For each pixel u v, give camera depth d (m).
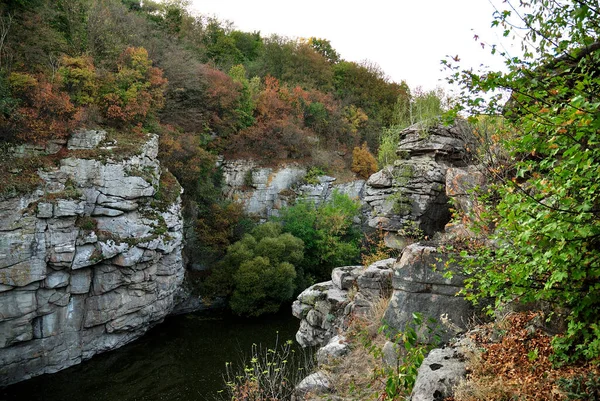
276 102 40.31
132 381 17.28
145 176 21.12
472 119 3.98
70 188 18.47
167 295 22.41
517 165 3.87
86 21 25.81
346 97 52.59
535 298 3.92
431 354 4.98
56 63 21.98
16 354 16.81
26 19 21.88
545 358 4.13
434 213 10.93
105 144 20.55
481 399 3.83
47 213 17.38
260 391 8.78
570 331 3.76
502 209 3.84
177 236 22.47
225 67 41.66
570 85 3.79
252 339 22.16
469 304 6.23
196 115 31.97
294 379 9.39
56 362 17.95
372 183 12.18
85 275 18.69
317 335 10.92
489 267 4.22
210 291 27.06
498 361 4.38
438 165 10.76
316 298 11.39
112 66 24.92
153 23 33.97
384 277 9.00
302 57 52.53
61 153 19.36
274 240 28.20
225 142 35.66
